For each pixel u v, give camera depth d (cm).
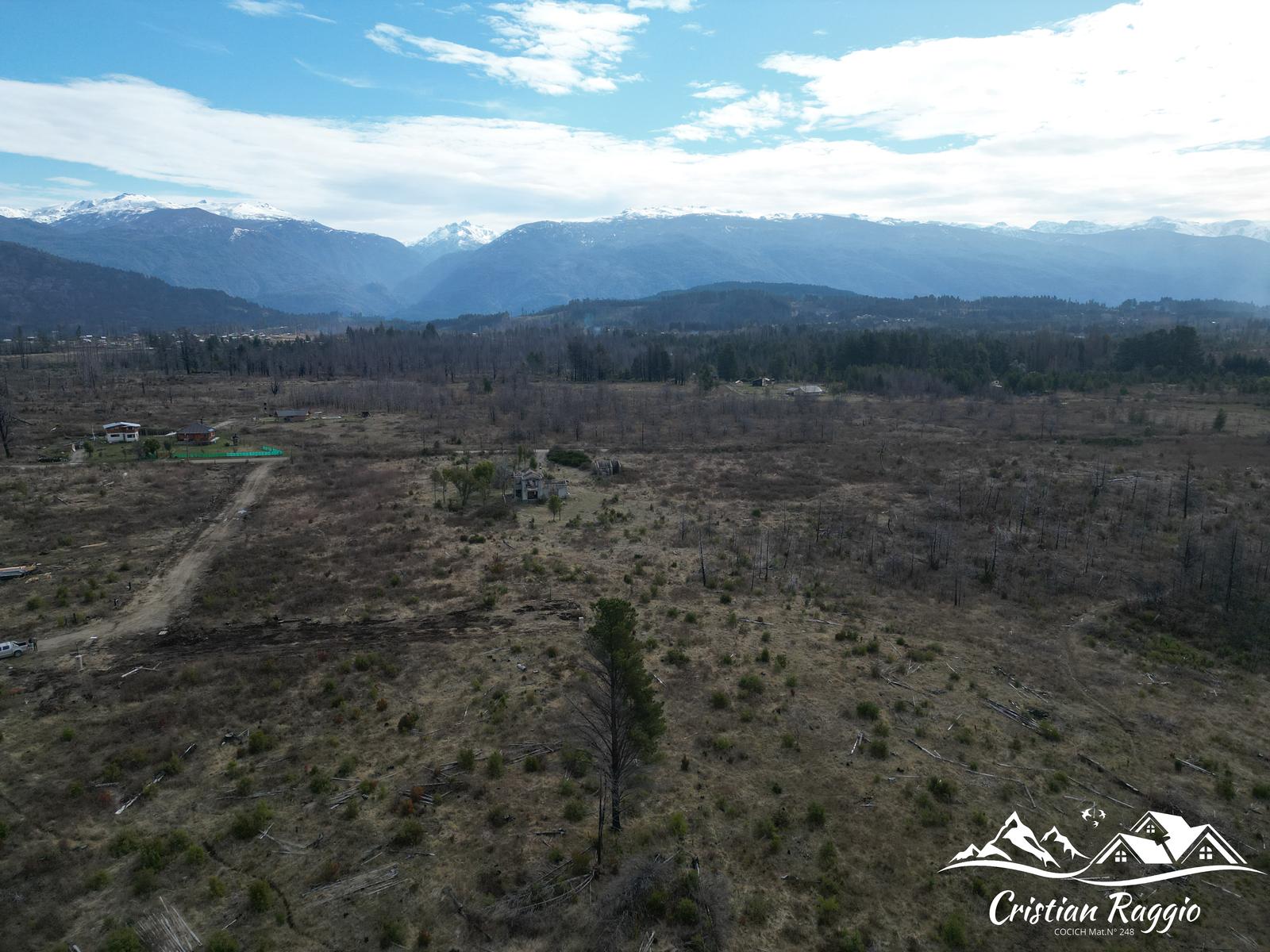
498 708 4209
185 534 7462
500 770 3638
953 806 3434
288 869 3042
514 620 5481
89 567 6444
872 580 6341
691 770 3691
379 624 5419
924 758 3800
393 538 7388
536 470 10281
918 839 3228
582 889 2939
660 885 2906
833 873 3028
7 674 4609
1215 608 5475
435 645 5034
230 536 7406
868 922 2798
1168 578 6116
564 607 5716
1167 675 4619
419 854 3122
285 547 7031
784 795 3509
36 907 2828
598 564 6725
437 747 3875
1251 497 8556
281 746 3875
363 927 2766
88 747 3812
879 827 3294
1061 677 4628
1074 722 4119
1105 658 4856
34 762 3706
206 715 4131
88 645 5006
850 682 4556
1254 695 4369
